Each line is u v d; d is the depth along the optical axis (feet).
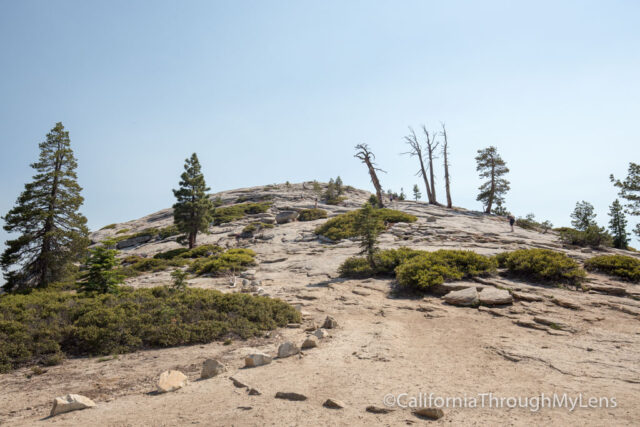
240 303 40.11
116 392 21.17
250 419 15.70
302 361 25.08
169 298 39.96
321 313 41.98
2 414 18.47
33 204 80.84
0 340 28.14
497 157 170.19
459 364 24.04
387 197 247.50
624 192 105.40
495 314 38.27
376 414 16.01
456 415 15.78
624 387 18.89
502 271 54.70
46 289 72.64
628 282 49.21
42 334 30.12
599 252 78.18
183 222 127.34
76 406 18.45
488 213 162.91
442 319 37.35
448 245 80.33
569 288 46.78
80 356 29.30
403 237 93.81
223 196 254.47
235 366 25.09
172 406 18.07
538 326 33.19
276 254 91.71
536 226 138.62
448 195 170.50
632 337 29.76
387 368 23.22
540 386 19.45
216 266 75.10
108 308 35.27
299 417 15.71
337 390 19.29
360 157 164.35
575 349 26.73
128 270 83.66
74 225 84.94
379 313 41.04
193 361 26.96
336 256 79.15
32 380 24.00
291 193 236.43
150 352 29.96
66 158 86.63
